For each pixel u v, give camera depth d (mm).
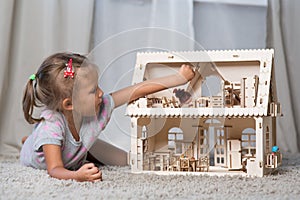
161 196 887
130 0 1935
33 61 1822
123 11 1933
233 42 2006
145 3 1941
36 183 1005
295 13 1958
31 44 1824
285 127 1925
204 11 2004
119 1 1935
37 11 1830
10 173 1162
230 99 1222
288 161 1558
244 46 2012
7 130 1799
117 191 925
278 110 1265
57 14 1857
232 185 1011
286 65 1976
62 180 1036
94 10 1931
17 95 1803
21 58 1810
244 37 2012
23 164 1355
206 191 935
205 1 1992
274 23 1944
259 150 1143
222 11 1998
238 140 1260
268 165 1175
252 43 2008
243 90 1189
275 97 1266
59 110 1203
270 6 1984
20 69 1809
